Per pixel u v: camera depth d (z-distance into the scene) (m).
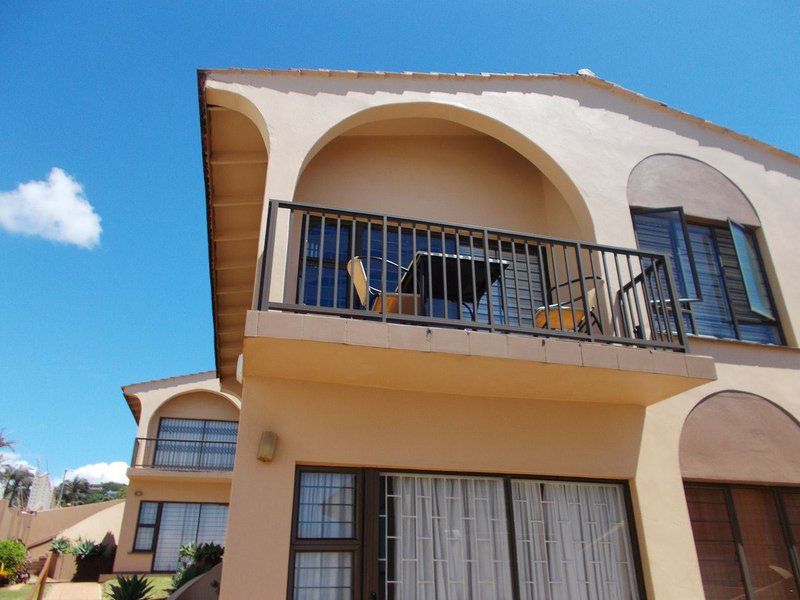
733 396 5.96
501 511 4.88
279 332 4.04
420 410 4.91
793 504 5.78
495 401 5.15
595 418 5.34
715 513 5.50
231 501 4.20
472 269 4.82
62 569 19.52
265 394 4.61
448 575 4.57
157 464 19.23
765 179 7.62
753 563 5.41
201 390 20.28
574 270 6.53
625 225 6.43
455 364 4.49
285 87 5.84
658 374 4.75
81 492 51.50
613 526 5.12
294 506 4.39
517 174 7.47
